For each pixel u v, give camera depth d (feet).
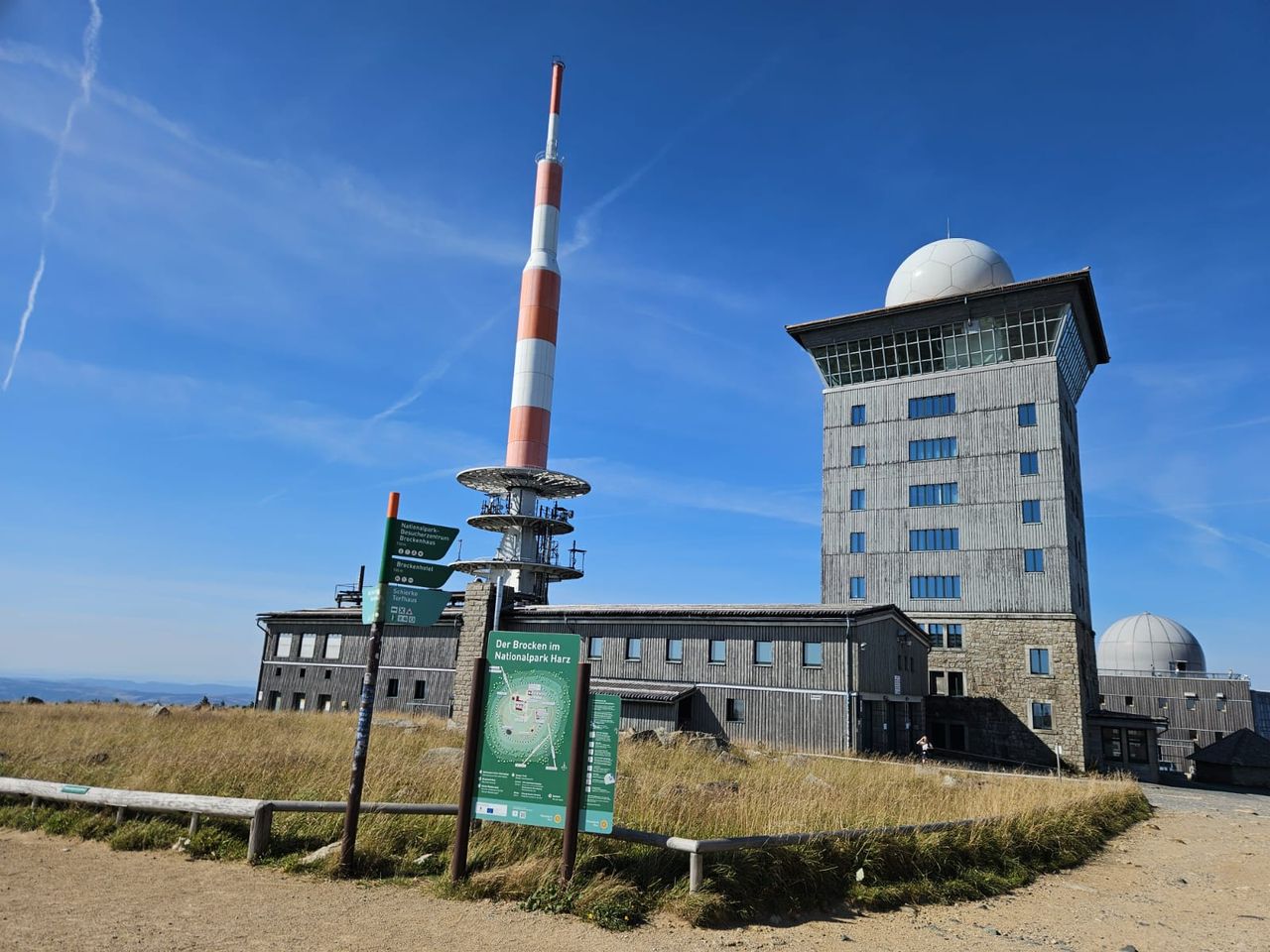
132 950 22.21
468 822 30.17
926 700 163.12
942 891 33.86
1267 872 46.85
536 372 187.42
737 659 125.59
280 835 34.45
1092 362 205.98
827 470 192.65
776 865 30.58
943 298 180.04
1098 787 71.10
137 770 47.80
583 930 26.03
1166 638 249.34
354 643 162.91
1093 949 28.58
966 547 171.73
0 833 36.45
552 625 141.38
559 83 203.92
